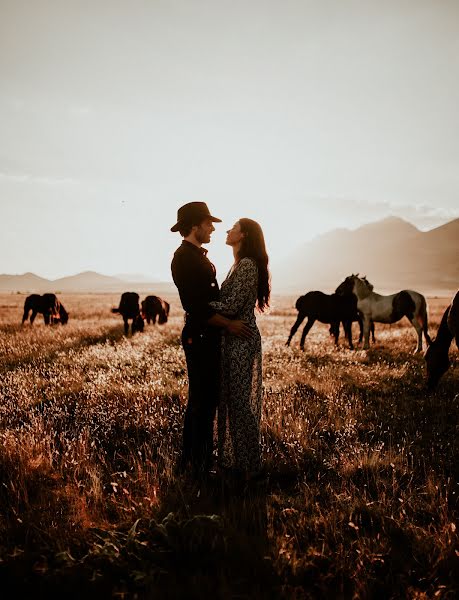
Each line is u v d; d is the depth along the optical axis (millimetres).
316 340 14383
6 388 6672
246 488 3582
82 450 4203
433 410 6016
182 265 3705
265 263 3912
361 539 2914
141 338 13367
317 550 2809
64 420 5320
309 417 5547
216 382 3895
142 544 2701
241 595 2336
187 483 3682
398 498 3457
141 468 3863
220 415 3992
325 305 12203
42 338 12703
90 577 2479
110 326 17281
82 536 2900
